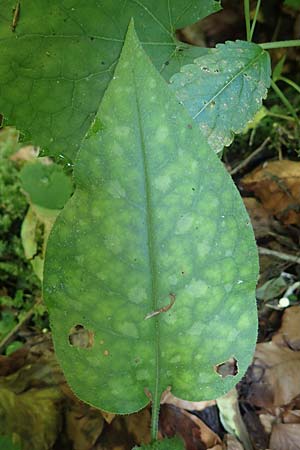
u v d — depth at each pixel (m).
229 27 0.55
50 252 0.19
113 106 0.18
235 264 0.20
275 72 0.44
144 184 0.19
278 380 0.35
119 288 0.20
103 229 0.19
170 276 0.20
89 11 0.32
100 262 0.19
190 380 0.22
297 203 0.45
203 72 0.30
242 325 0.21
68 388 0.37
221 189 0.19
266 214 0.46
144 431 0.34
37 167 0.45
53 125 0.32
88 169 0.19
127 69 0.18
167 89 0.18
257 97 0.30
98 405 0.22
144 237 0.19
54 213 0.45
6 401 0.34
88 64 0.32
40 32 0.32
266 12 0.54
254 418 0.35
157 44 0.32
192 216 0.19
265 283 0.41
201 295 0.20
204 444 0.34
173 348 0.21
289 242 0.44
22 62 0.32
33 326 0.45
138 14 0.32
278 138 0.49
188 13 0.32
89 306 0.20
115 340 0.21
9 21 0.32
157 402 0.22
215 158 0.19
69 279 0.20
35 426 0.34
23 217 0.50
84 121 0.32
